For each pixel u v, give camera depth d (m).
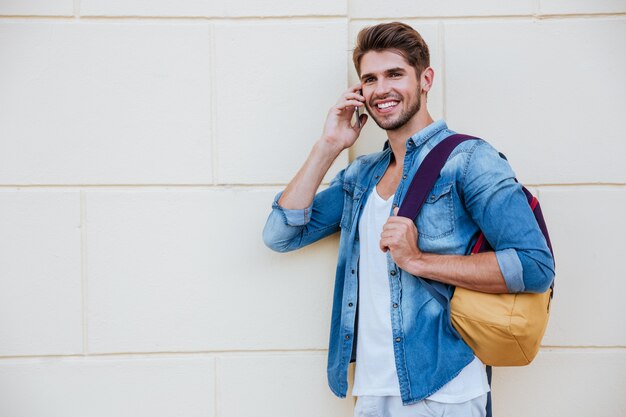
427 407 1.98
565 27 2.48
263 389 2.47
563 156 2.48
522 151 2.49
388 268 2.05
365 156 2.33
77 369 2.46
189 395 2.47
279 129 2.46
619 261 2.47
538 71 2.48
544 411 2.50
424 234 2.00
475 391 1.98
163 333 2.46
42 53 2.44
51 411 2.46
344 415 2.46
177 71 2.46
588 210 2.48
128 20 2.45
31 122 2.44
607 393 2.48
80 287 2.46
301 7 2.44
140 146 2.46
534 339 1.92
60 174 2.45
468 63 2.49
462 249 1.99
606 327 2.47
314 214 2.33
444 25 2.49
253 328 2.47
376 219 2.13
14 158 2.44
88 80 2.45
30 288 2.45
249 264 2.47
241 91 2.46
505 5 2.48
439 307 2.00
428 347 1.98
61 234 2.45
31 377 2.46
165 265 2.46
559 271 2.48
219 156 2.46
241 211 2.47
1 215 2.44
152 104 2.46
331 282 2.46
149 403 2.46
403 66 2.08
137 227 2.46
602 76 2.47
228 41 2.46
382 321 2.05
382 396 2.04
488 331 1.90
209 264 2.47
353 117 2.50
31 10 2.43
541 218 2.01
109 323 2.46
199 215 2.46
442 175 2.00
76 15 2.44
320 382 2.46
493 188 1.90
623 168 2.47
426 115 2.18
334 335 2.28
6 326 2.45
